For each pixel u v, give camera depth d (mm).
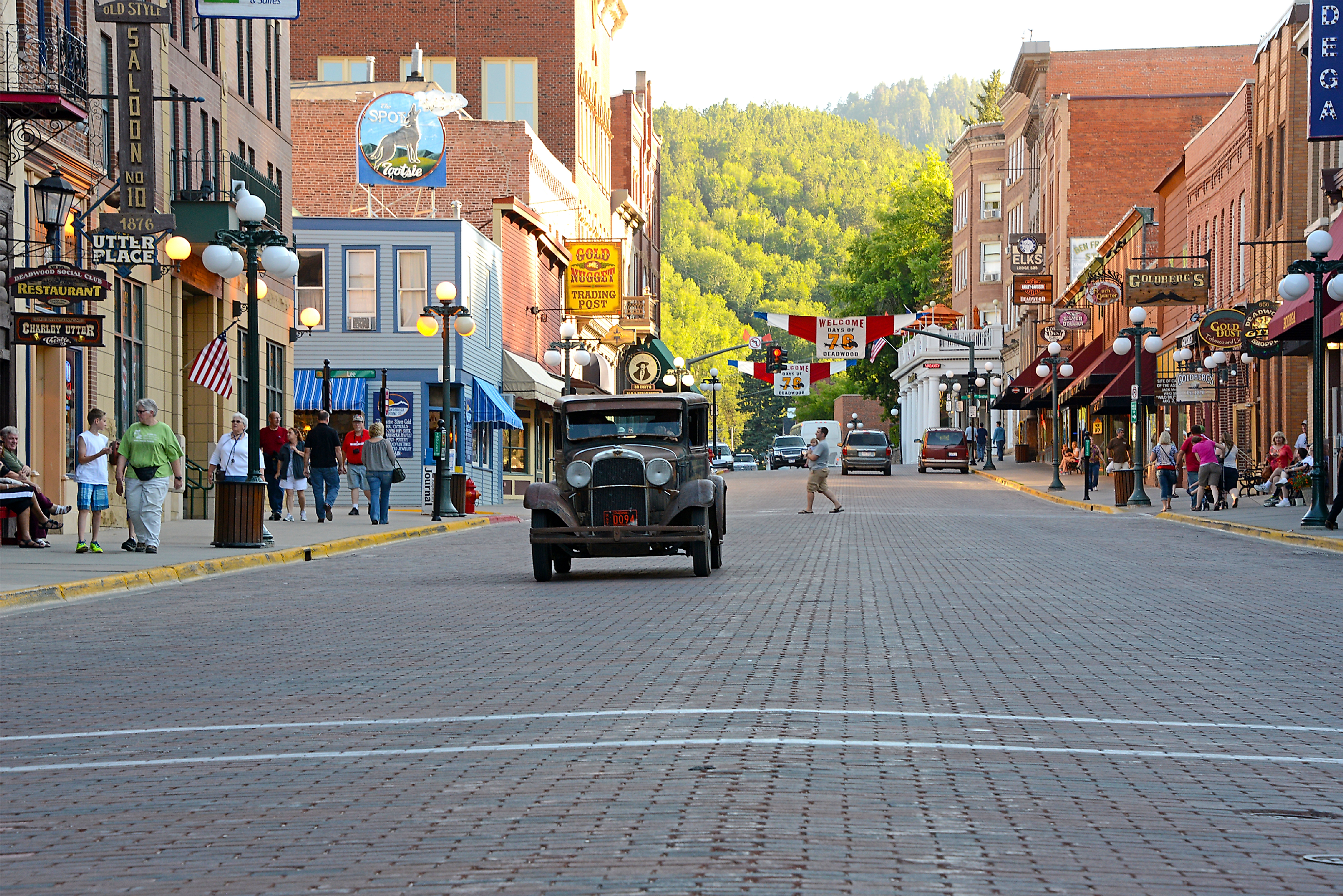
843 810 8672
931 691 13266
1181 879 7324
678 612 19922
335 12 88812
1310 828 8438
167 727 11758
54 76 32625
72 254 35031
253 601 21859
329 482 41250
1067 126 95312
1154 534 36938
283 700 13023
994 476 80250
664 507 25375
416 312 58250
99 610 20609
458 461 58500
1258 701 12922
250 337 30781
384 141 60500
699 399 26828
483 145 72625
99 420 28531
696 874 7301
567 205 84125
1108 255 85625
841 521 43312
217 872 7574
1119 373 69000
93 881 7457
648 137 126375
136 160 34500
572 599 21969
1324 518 36219
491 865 7543
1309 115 40094
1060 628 18078
